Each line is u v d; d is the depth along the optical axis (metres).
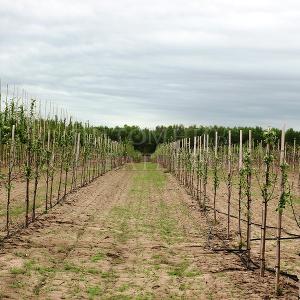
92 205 29.05
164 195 36.34
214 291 12.33
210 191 39.00
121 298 11.78
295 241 19.27
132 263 15.47
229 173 20.31
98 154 55.09
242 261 15.74
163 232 20.92
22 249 16.05
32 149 22.00
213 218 24.92
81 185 40.75
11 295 11.24
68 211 25.66
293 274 14.05
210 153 35.06
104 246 17.50
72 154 35.97
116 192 38.16
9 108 31.42
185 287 12.75
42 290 12.01
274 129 13.66
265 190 13.63
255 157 36.66
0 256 14.88
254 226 22.66
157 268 14.79
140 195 36.31
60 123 37.62
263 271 13.66
